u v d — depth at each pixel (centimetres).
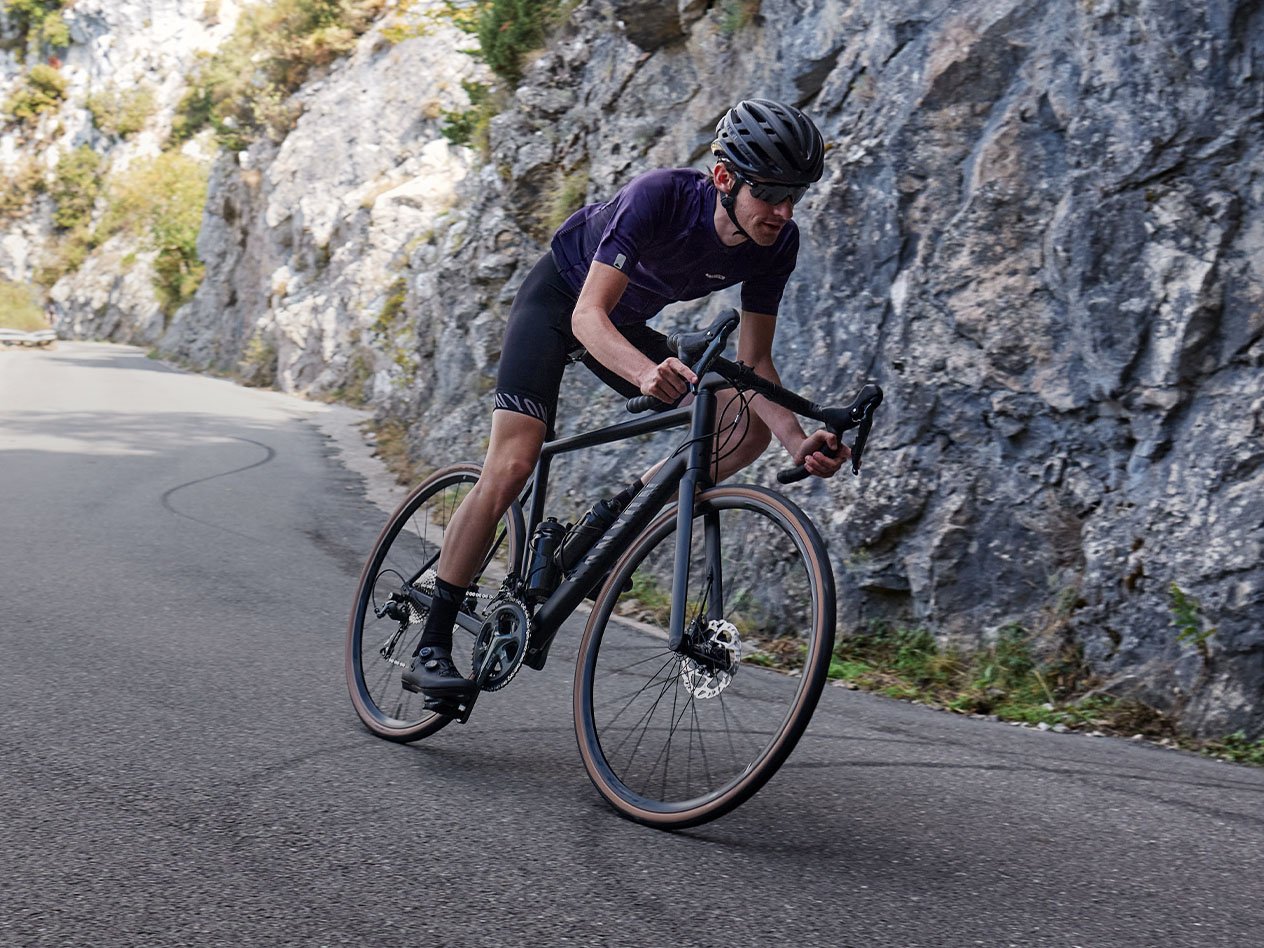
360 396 1762
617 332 242
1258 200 401
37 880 196
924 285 476
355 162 2161
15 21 5841
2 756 260
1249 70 406
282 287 2227
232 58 2738
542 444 280
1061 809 262
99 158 5428
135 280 4375
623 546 266
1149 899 209
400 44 2231
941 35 510
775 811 249
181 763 262
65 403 1468
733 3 665
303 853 213
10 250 5288
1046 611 421
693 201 252
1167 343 405
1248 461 381
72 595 447
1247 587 364
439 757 278
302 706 317
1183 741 362
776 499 238
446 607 284
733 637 239
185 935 178
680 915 192
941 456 456
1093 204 429
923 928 192
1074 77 452
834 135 557
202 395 1797
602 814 242
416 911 190
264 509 725
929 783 278
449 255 1049
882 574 459
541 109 887
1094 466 424
